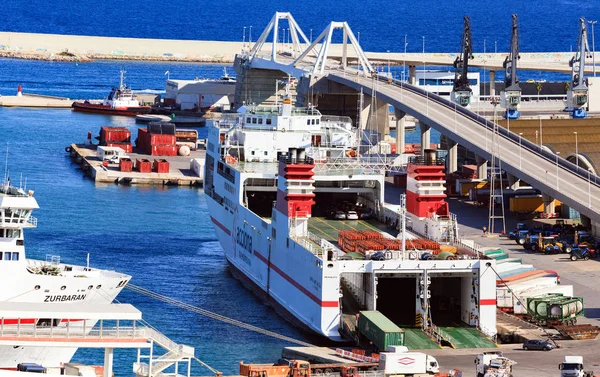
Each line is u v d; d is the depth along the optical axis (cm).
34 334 14625
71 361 17612
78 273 17488
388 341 17038
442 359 17100
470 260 18625
